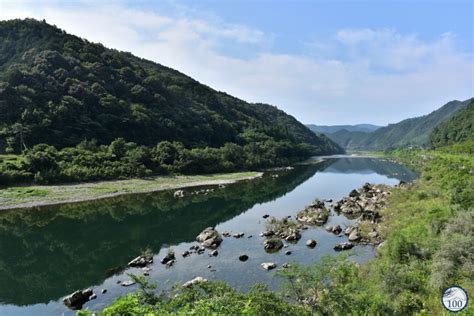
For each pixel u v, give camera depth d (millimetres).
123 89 123500
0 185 58250
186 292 15984
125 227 41844
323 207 49062
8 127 77750
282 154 144500
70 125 88312
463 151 108250
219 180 83625
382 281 16609
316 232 37500
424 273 17047
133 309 8805
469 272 15320
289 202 57312
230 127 149500
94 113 98750
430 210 30500
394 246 21141
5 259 31312
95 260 30766
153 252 32156
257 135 152000
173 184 73938
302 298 16109
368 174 107188
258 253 30578
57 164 67062
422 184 54375
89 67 121188
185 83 177000
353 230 35750
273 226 39281
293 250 31141
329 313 14266
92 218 46312
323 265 20062
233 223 42844
